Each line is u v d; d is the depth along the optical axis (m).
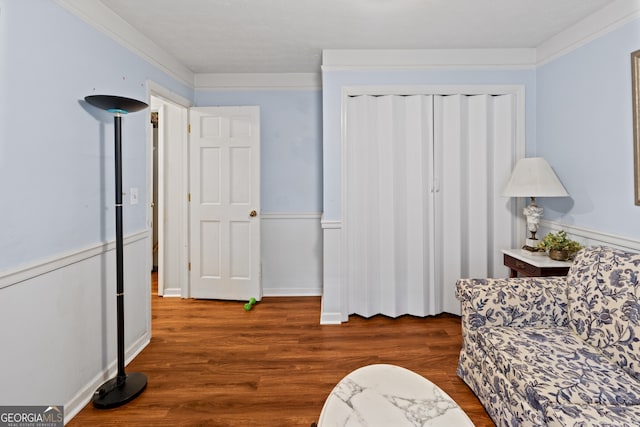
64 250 1.69
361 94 2.80
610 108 2.04
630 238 1.91
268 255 3.57
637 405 1.17
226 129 3.35
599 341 1.50
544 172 2.32
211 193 3.41
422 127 2.81
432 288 2.91
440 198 2.90
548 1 2.02
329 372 2.06
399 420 1.10
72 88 1.74
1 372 1.36
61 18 1.66
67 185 1.71
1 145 1.36
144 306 2.45
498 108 2.83
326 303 2.85
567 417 1.10
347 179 2.84
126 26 2.23
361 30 2.42
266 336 2.58
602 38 2.09
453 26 2.36
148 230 2.50
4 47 1.37
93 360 1.89
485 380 1.65
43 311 1.56
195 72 3.37
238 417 1.67
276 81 3.45
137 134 2.38
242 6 2.07
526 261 2.25
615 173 2.01
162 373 2.07
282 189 3.54
